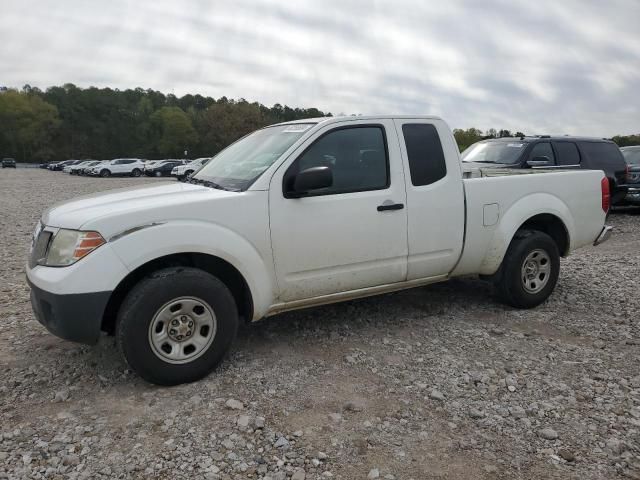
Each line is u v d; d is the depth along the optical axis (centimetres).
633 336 469
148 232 350
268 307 404
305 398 349
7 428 311
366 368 395
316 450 293
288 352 422
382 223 438
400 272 458
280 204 395
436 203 464
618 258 812
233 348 429
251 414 328
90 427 311
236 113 9881
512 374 388
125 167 4697
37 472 270
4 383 369
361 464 281
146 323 346
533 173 580
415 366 400
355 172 432
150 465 277
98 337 349
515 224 511
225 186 411
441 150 474
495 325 490
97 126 10712
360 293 448
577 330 483
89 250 339
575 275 687
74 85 11550
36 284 351
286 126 464
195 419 322
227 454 287
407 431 313
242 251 379
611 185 1145
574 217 559
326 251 416
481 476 273
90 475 269
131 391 357
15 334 461
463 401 348
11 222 1245
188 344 365
